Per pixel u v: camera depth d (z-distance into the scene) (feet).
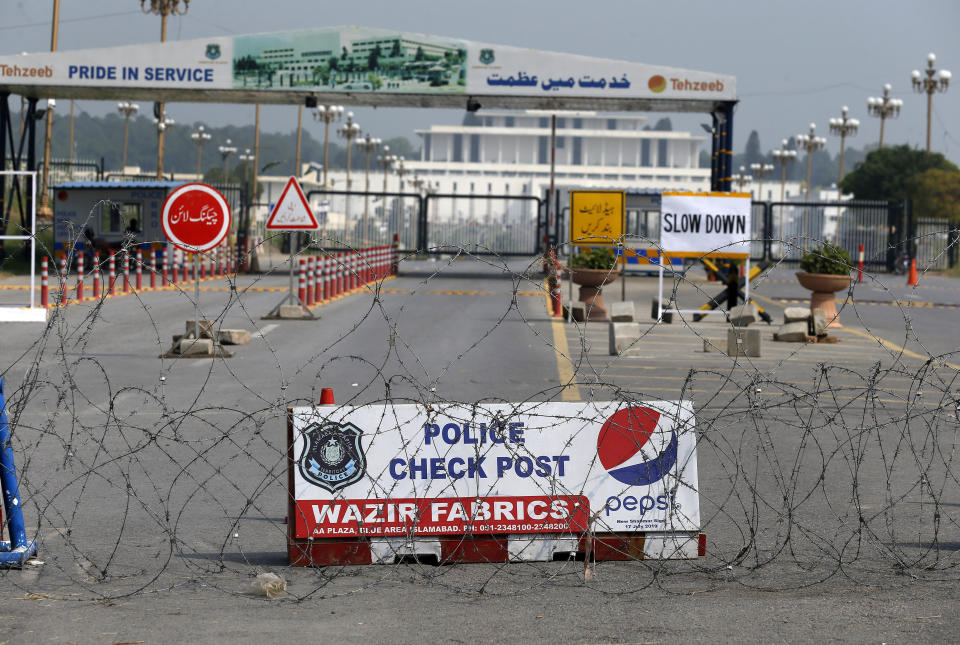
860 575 44.80
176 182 321.52
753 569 45.34
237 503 56.80
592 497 46.32
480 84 279.69
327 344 132.98
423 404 46.26
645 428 46.78
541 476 46.16
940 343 151.33
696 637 36.55
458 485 45.83
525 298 225.56
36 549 46.62
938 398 98.78
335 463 45.65
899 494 60.49
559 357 123.44
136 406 85.87
